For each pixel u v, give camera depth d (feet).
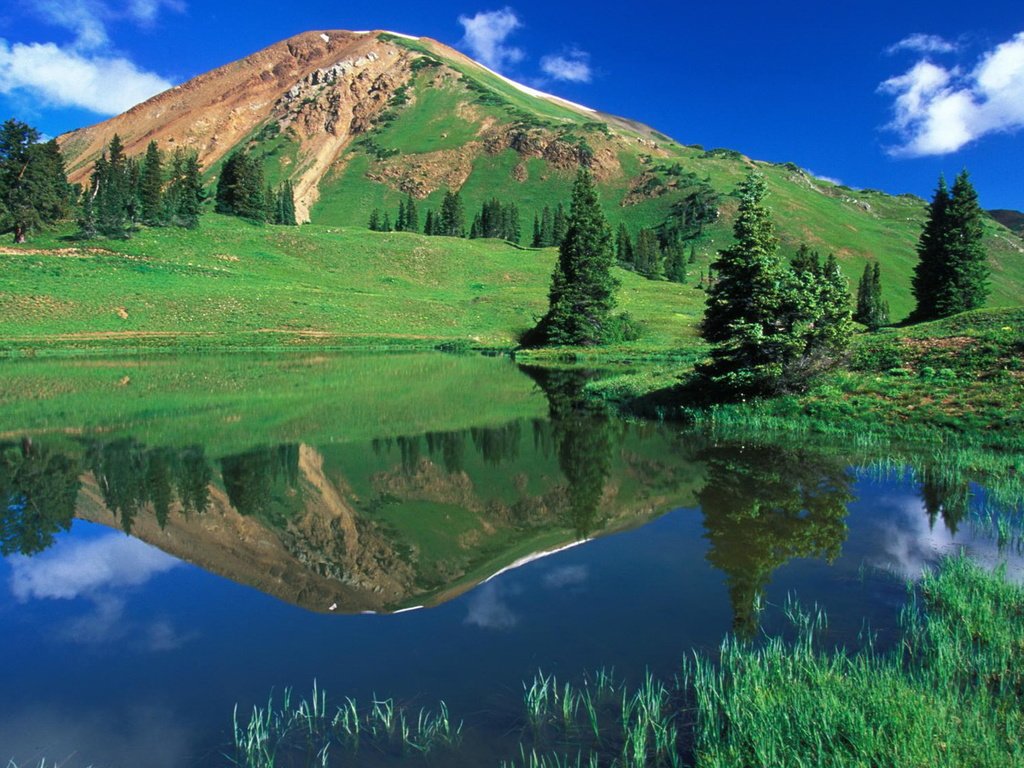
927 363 75.82
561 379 118.83
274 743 16.58
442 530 35.06
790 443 56.70
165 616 24.47
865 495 39.83
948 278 167.02
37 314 191.42
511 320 263.29
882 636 21.36
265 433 64.44
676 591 25.85
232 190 366.84
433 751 16.06
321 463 51.62
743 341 70.38
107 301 209.05
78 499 41.09
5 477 46.47
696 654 20.67
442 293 302.25
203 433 63.93
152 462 51.52
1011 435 52.21
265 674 20.08
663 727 16.12
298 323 220.84
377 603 25.43
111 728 17.46
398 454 55.16
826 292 70.90
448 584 27.30
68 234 279.69
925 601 24.16
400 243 367.66
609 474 47.42
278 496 41.91
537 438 61.98
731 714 16.48
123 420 71.20
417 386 106.11
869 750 14.98
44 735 17.13
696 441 58.70
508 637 22.22
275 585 27.48
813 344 70.38
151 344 181.47
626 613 23.88
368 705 18.26
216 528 35.55
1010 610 22.44
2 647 22.08
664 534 33.30
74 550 32.04
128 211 314.96
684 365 125.29
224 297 230.27
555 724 17.10
